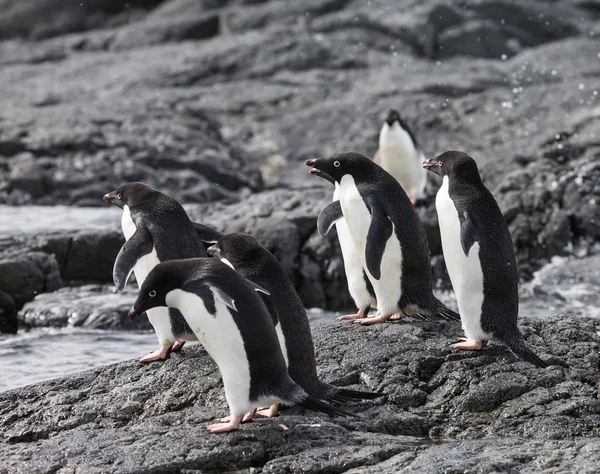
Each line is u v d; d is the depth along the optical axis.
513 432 16.69
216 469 15.17
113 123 50.34
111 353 25.39
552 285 34.25
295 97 60.31
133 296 30.66
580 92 52.53
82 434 16.39
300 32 69.50
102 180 44.91
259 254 17.34
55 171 44.97
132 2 86.94
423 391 17.84
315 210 35.31
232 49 66.88
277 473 14.88
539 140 46.69
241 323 15.23
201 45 70.44
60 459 15.38
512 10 74.50
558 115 49.81
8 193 43.81
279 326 16.66
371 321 20.47
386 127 38.44
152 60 68.12
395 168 38.75
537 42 74.44
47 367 23.98
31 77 67.50
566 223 36.91
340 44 67.94
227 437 15.59
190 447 15.39
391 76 62.31
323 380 18.03
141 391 18.20
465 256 18.20
